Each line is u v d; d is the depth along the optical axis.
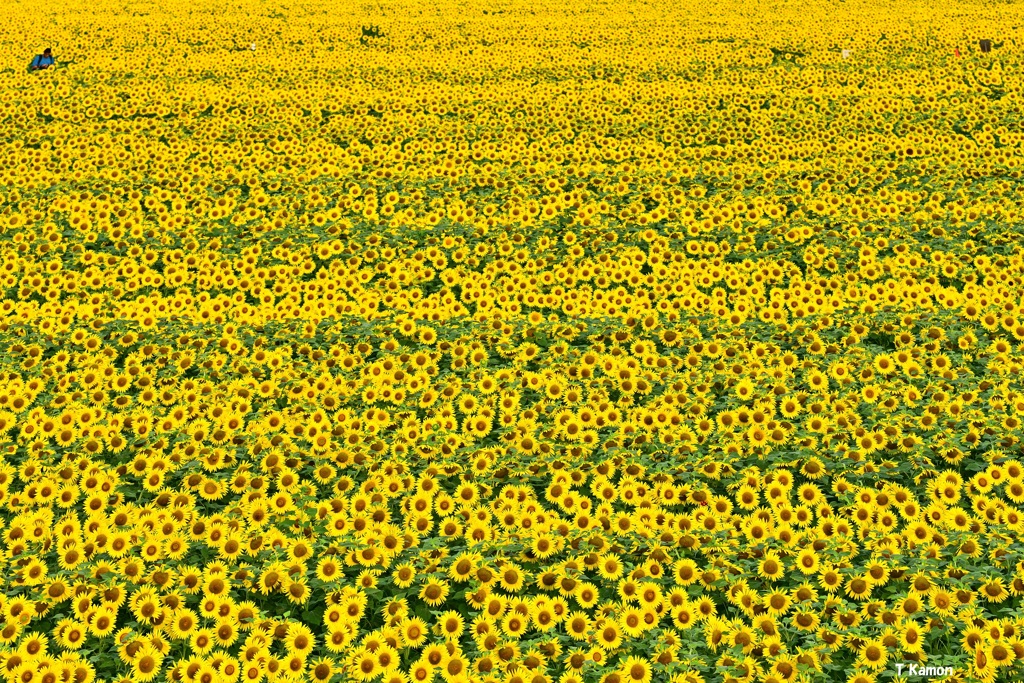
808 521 8.76
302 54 29.88
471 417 10.70
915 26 32.38
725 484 9.70
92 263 15.24
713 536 8.54
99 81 26.50
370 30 33.41
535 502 9.00
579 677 7.05
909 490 9.29
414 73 28.00
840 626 7.46
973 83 25.66
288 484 9.57
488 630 7.51
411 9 37.53
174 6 37.19
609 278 14.55
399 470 9.65
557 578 8.06
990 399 10.66
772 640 7.30
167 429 10.48
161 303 13.60
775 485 9.17
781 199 17.92
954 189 18.06
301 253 15.45
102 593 7.78
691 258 15.47
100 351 12.22
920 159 20.03
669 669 7.10
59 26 32.59
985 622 7.36
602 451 10.10
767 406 10.72
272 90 25.78
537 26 33.75
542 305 13.81
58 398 10.85
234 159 20.22
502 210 17.58
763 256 15.38
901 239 15.60
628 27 33.53
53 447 10.16
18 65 28.16
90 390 11.22
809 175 18.81
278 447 10.11
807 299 13.36
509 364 12.20
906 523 8.95
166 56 29.34
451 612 7.64
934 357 11.50
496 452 10.09
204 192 18.42
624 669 7.09
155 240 16.19
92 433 10.31
